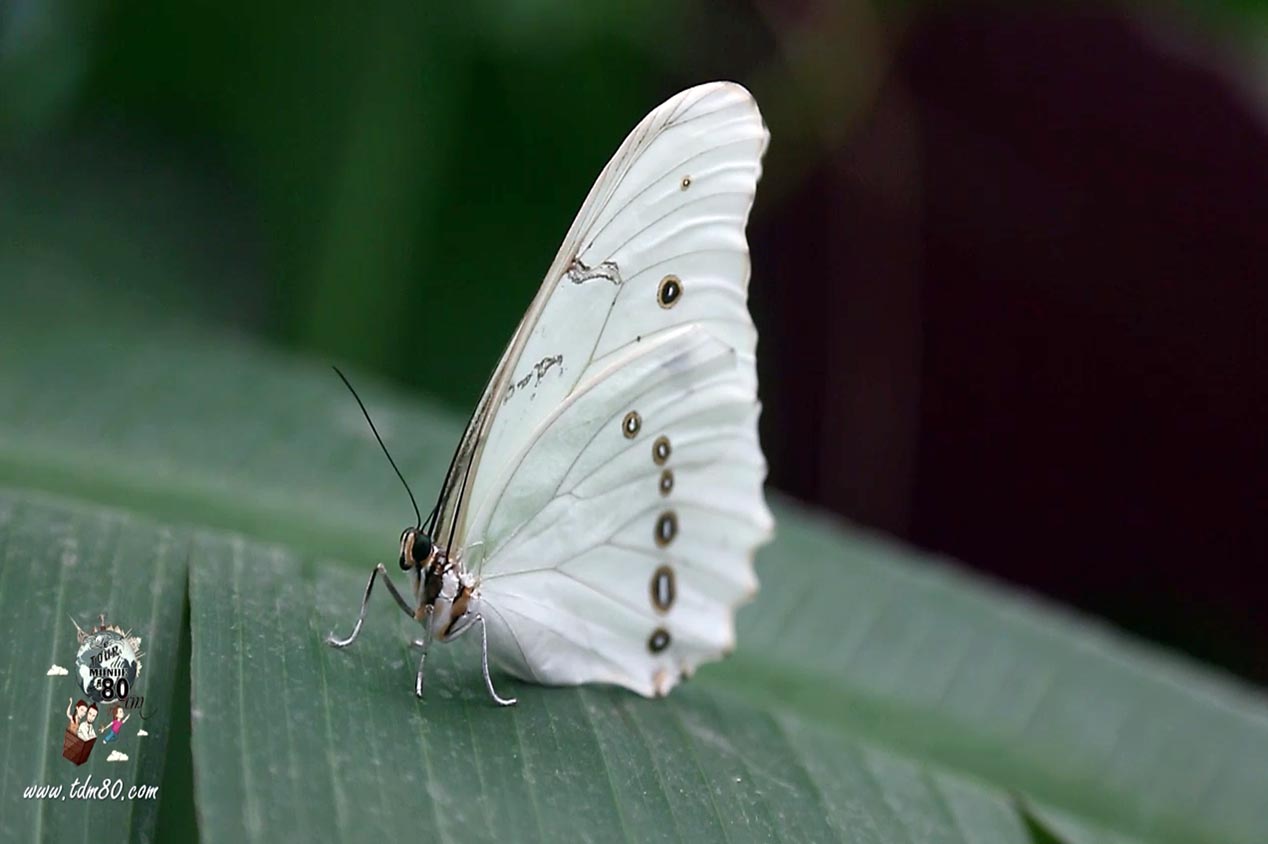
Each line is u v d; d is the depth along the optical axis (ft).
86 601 2.10
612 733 2.13
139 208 2.47
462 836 2.06
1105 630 2.30
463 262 2.56
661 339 2.15
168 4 2.46
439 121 2.50
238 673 2.08
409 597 2.19
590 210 2.12
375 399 2.34
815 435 2.93
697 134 2.14
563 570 2.15
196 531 2.16
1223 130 2.56
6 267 2.40
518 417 2.14
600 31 2.52
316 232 2.49
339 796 2.05
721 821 2.10
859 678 2.24
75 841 2.03
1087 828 2.17
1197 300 2.67
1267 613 2.77
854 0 2.63
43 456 2.23
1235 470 2.75
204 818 2.03
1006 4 2.61
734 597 2.18
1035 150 2.71
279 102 2.49
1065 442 2.89
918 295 2.86
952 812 2.15
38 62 2.45
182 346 2.35
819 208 2.85
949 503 2.96
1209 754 2.23
